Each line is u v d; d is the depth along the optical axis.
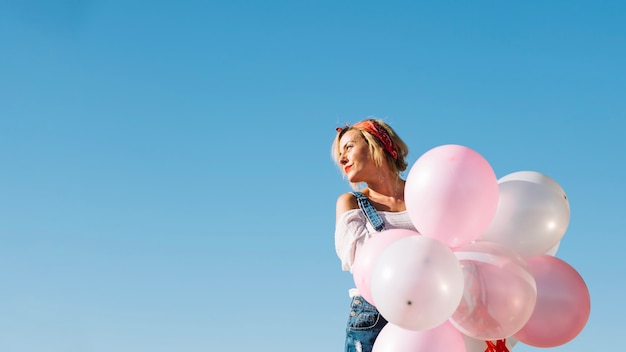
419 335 3.10
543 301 3.31
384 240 3.23
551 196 3.35
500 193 3.38
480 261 3.11
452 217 3.09
